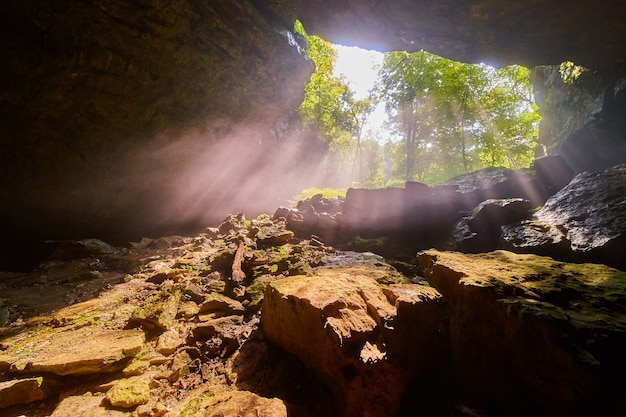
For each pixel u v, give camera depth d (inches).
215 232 431.8
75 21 281.1
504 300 118.6
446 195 343.3
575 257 192.1
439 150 773.9
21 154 326.3
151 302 199.9
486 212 280.4
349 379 109.1
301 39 512.7
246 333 160.6
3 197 334.3
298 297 132.0
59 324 189.2
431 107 713.0
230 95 464.4
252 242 319.0
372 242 307.3
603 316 106.0
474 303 130.0
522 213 270.4
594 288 126.3
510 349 115.9
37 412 119.3
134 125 391.9
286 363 135.9
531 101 765.9
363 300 137.7
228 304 190.2
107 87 336.8
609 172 249.9
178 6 320.5
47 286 263.9
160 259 332.5
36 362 133.6
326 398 120.9
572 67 473.4
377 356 112.5
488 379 122.8
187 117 440.8
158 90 381.7
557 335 100.0
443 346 144.8
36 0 253.8
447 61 677.9
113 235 463.8
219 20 362.3
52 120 327.3
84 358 135.1
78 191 393.7
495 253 181.9
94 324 188.1
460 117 700.7
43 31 271.3
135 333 171.0
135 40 323.3
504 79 737.0
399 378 118.6
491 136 704.4
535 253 209.9
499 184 356.5
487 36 375.9
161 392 124.1
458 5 331.6
